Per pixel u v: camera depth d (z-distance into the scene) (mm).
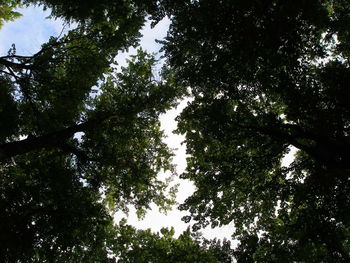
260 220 13695
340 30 9867
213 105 11328
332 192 9891
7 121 12242
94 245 12461
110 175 15438
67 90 13773
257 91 10969
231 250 11016
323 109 10016
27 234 10398
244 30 8812
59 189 11867
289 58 9172
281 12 8508
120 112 14617
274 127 10836
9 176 12508
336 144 8891
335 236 10148
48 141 11734
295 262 11055
